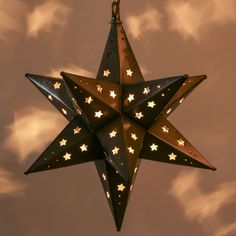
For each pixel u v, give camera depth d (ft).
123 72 13.52
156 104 12.38
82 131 13.00
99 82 12.52
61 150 12.76
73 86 11.81
